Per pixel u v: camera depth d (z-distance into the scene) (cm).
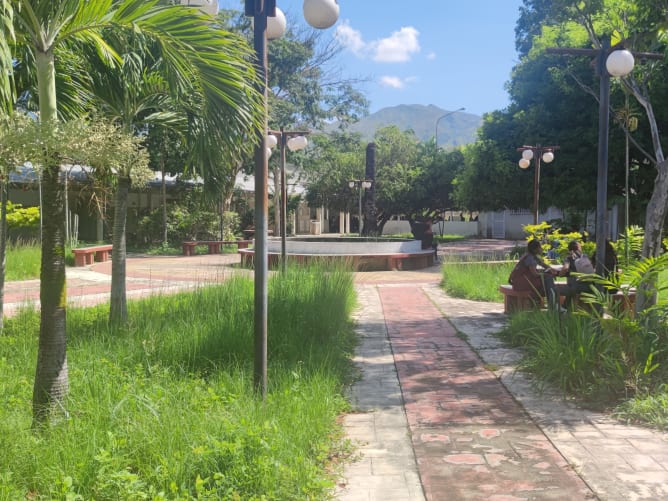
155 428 373
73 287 1423
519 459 395
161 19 448
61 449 347
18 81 683
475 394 552
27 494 322
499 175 2264
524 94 2231
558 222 2405
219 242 2770
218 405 436
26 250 1805
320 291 886
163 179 2808
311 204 4397
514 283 974
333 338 741
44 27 429
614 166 2059
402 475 372
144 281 1520
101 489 303
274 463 338
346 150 4509
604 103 722
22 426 399
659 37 916
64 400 436
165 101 805
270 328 682
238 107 482
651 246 776
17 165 408
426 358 703
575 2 898
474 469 379
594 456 398
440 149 4528
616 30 929
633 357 546
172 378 531
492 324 938
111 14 441
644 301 686
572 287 857
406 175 4150
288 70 3058
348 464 391
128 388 461
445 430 455
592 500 334
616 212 2456
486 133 2381
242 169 3091
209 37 456
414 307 1135
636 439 430
